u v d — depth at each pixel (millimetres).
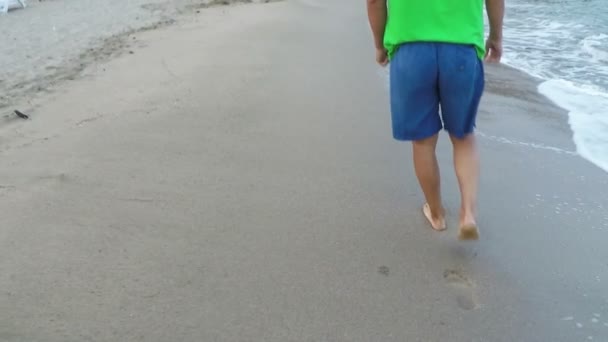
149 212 3111
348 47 7031
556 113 5055
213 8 9633
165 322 2320
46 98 4969
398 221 3146
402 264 2771
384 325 2365
